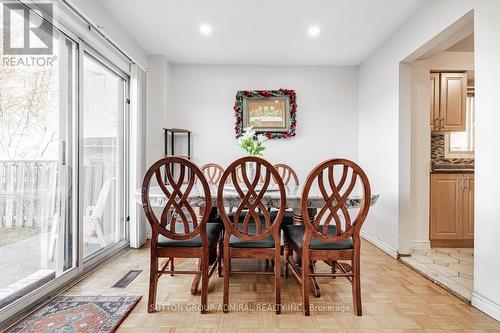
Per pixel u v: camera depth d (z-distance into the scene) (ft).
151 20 9.25
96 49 8.52
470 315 5.79
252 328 5.30
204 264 5.89
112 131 10.06
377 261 9.20
